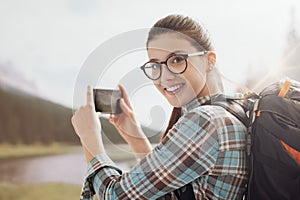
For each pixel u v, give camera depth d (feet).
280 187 2.67
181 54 2.73
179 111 2.96
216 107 2.90
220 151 2.76
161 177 2.74
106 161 2.94
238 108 3.06
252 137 2.81
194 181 2.82
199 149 2.72
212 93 3.00
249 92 3.34
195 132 2.73
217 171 2.78
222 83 3.13
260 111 2.86
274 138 2.72
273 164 2.69
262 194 2.71
